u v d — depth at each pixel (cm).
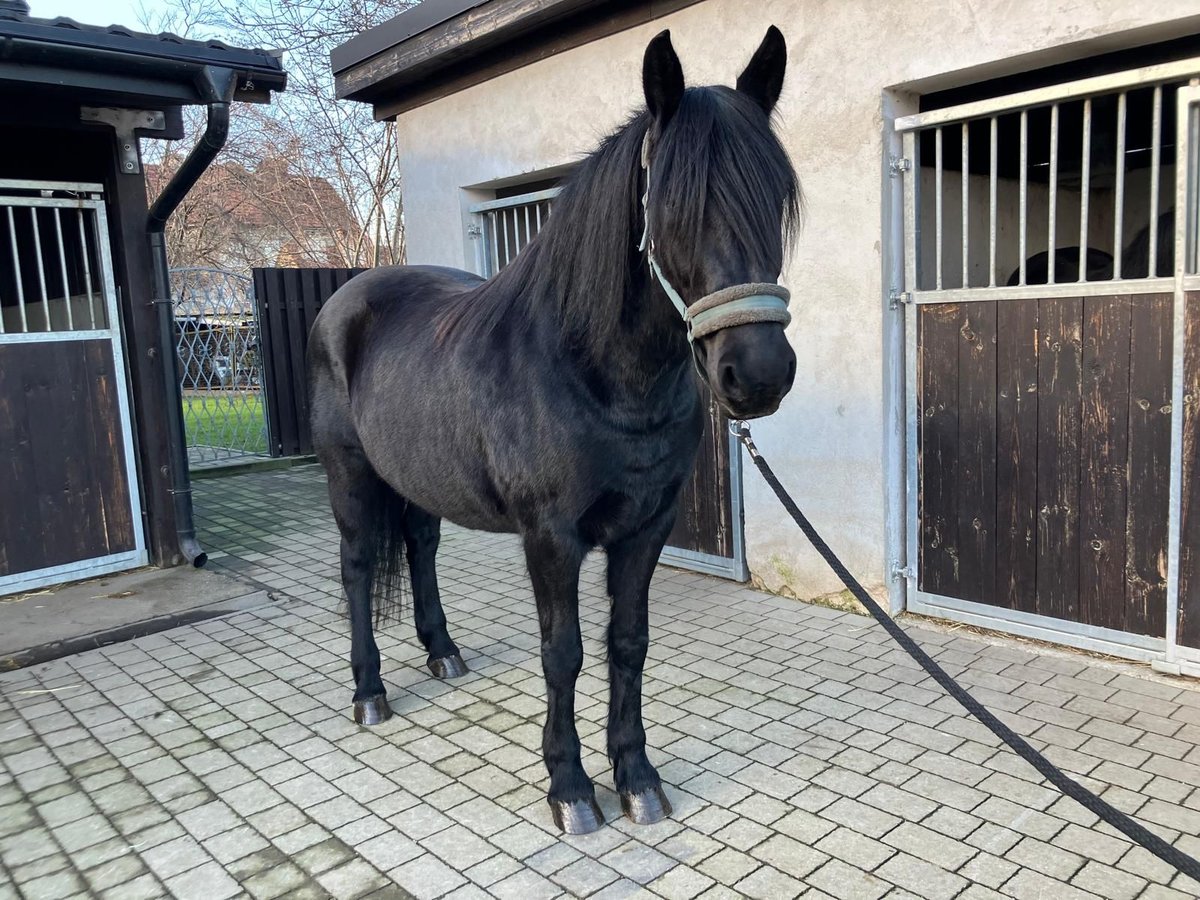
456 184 559
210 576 485
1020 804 240
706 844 229
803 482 409
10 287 493
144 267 481
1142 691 305
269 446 941
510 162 515
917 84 347
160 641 399
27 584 454
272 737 300
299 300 934
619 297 203
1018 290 333
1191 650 306
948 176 415
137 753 291
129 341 487
